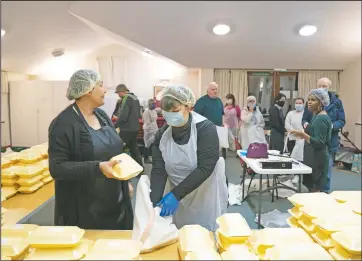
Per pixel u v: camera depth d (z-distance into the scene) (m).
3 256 0.87
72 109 1.32
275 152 2.16
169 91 1.25
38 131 3.36
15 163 1.89
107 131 1.37
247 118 2.08
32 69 3.21
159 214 1.11
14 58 2.34
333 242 0.92
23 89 3.22
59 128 1.25
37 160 1.95
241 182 2.50
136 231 1.01
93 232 1.12
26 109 3.28
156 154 1.41
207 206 1.44
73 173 1.16
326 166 1.67
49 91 3.43
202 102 2.21
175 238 1.01
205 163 1.28
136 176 1.20
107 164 1.11
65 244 0.90
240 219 1.04
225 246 0.95
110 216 1.40
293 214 1.14
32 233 0.96
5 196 1.62
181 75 2.21
